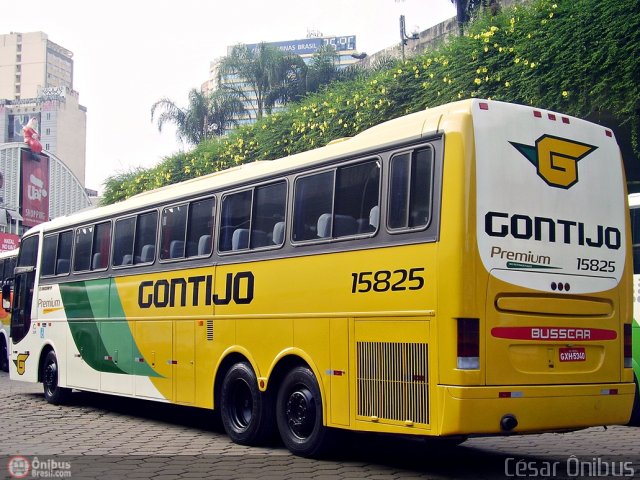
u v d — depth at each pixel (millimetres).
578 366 7285
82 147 124125
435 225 6941
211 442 9516
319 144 20031
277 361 8633
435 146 7129
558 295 7211
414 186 7270
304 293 8375
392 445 9305
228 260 9672
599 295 7527
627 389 7637
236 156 23219
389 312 7262
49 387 14125
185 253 10570
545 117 7445
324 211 8312
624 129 15117
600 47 13328
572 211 7449
